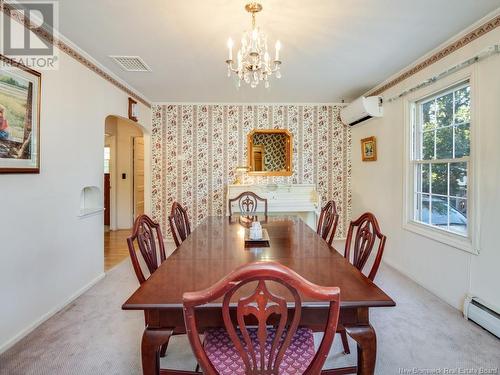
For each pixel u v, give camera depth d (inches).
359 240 67.8
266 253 64.7
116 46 97.3
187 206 175.2
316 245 71.8
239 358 44.5
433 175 107.2
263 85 140.1
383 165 138.6
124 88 135.9
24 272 76.0
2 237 69.2
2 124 68.2
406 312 87.7
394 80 127.1
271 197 163.0
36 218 80.2
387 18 79.9
